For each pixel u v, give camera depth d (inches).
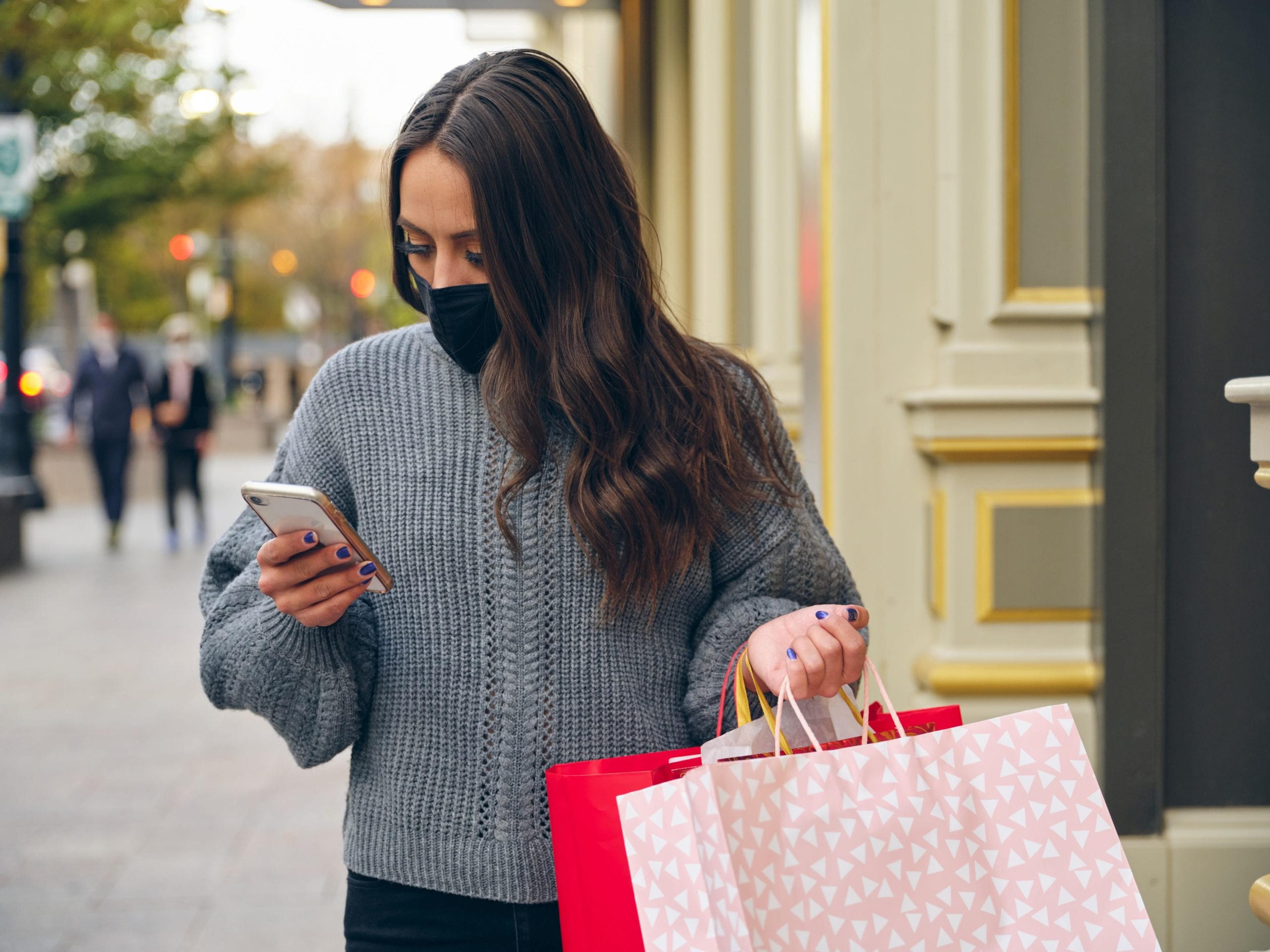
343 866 139.3
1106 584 94.4
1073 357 99.8
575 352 51.1
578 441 52.0
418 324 57.9
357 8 208.8
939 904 45.3
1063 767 46.8
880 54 102.7
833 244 104.1
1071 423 98.4
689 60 226.2
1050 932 45.7
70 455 572.7
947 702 101.8
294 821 154.7
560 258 51.8
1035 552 101.2
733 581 55.8
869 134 103.2
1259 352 94.2
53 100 498.0
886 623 105.7
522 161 50.4
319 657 51.7
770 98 169.5
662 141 227.9
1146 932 45.6
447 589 52.4
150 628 279.0
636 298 53.6
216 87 561.0
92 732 195.9
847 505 104.9
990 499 101.0
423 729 52.5
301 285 1424.7
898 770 45.9
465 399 53.9
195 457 425.1
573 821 46.8
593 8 232.1
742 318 197.3
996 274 99.4
